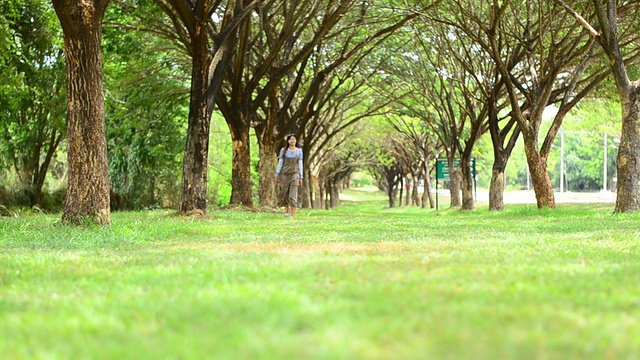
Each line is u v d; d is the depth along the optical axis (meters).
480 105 35.53
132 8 21.75
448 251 8.01
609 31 17.83
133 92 31.86
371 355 2.71
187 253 8.13
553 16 22.59
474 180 40.03
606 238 10.07
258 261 6.83
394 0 25.55
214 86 19.03
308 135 40.44
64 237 10.52
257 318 3.57
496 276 5.38
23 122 31.94
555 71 23.00
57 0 12.31
